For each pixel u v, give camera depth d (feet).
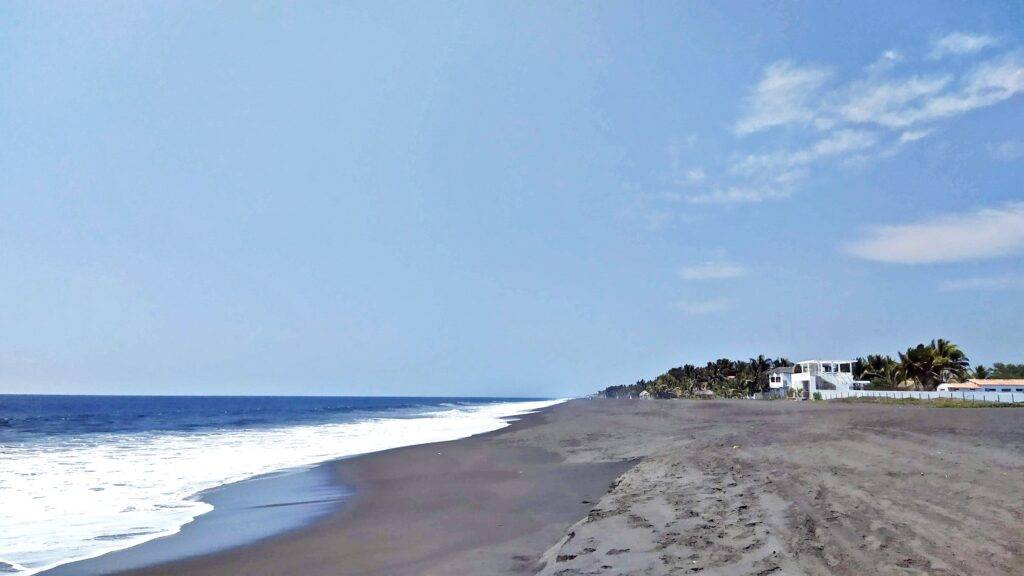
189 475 63.16
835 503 32.07
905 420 88.28
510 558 29.81
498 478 58.18
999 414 102.22
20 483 57.26
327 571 29.55
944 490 34.40
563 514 40.09
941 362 251.19
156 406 422.41
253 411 300.61
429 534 36.47
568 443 87.51
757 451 53.93
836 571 22.03
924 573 21.49
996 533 25.88
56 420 194.08
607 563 24.67
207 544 35.73
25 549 34.83
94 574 30.19
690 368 478.59
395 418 207.51
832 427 76.84
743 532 27.32
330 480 59.88
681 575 22.52
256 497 51.16
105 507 46.83
